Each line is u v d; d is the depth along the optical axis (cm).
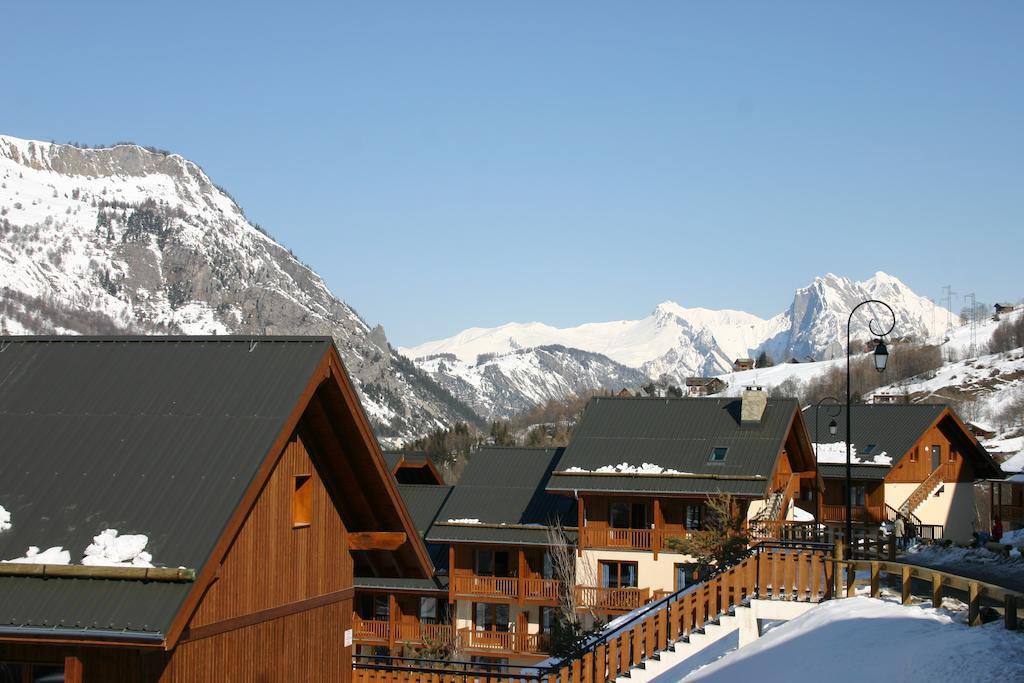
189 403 1567
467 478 5278
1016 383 16325
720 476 4566
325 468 1848
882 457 5966
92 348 1705
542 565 4909
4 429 1558
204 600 1522
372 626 4819
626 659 2573
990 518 7344
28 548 1370
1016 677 1694
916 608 2323
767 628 2762
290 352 1634
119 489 1438
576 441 4959
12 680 1455
